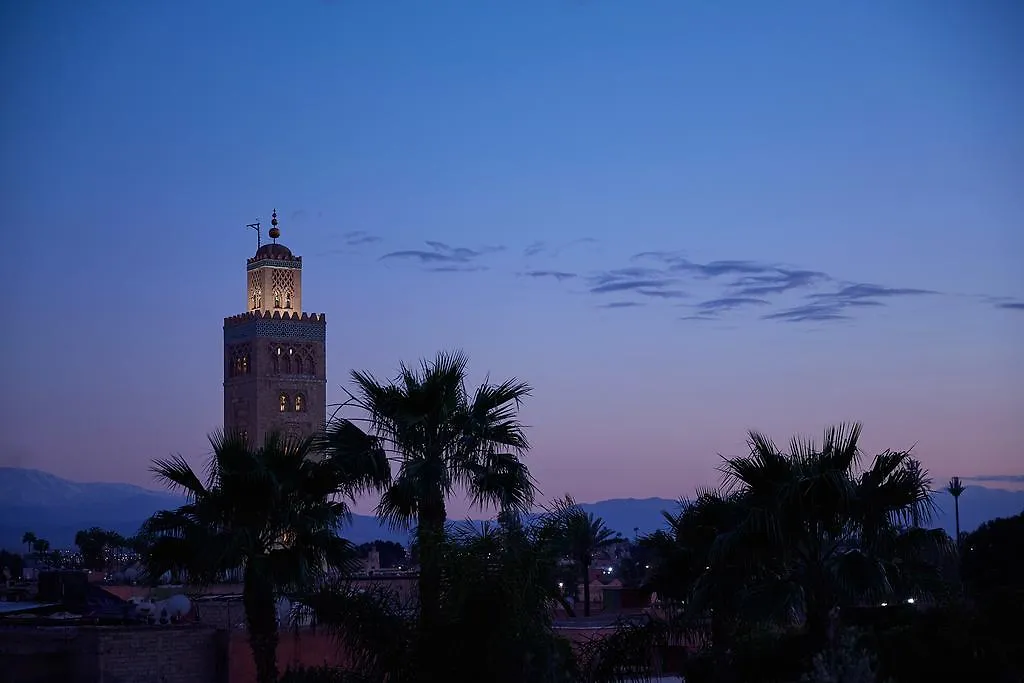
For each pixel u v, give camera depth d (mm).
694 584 38562
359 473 34844
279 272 140500
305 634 44250
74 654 43688
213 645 44812
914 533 33625
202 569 35094
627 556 142375
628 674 31188
